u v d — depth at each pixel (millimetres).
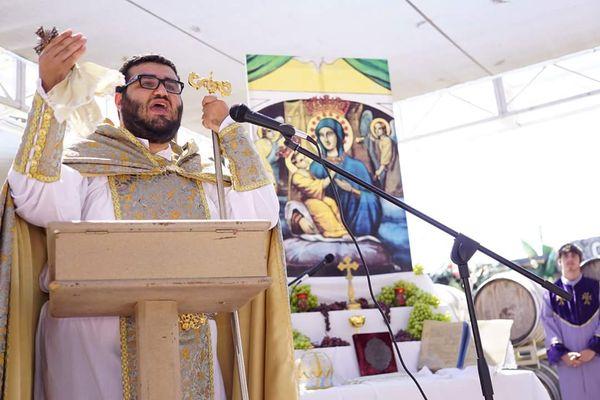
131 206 2645
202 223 1960
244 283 1973
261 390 2752
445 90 7270
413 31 5973
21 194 2336
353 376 4875
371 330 5246
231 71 6348
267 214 2814
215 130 2779
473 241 2734
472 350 4906
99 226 1873
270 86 6020
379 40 6090
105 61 5828
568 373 6422
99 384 2398
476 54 6441
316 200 5891
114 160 2664
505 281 7621
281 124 2629
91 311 2078
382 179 6109
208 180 2820
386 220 5992
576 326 6477
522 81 7301
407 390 4184
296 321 5113
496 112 7434
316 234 5816
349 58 6250
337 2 5445
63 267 1843
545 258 7609
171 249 1931
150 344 1971
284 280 2830
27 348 2395
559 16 5918
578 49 6484
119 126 2814
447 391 4262
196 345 2559
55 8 4992
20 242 2449
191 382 2516
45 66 2234
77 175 2561
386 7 5586
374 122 6195
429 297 5445
